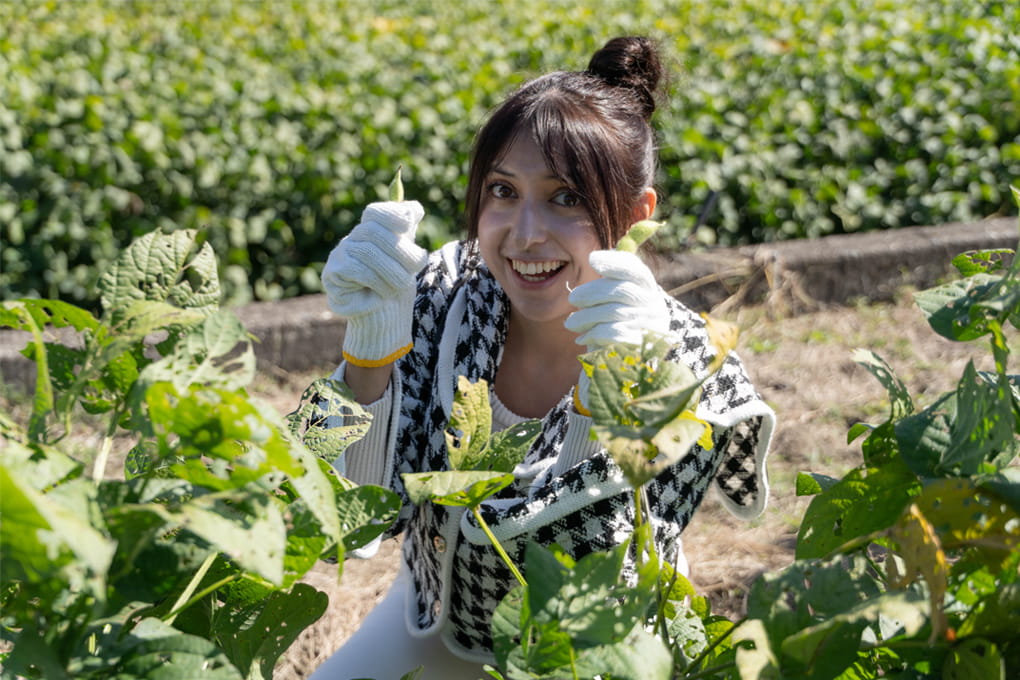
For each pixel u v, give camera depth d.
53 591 0.86
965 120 6.53
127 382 1.01
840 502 1.10
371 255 1.59
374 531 1.06
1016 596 0.89
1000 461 1.02
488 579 1.68
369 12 10.36
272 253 5.84
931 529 0.89
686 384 0.96
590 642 0.92
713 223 6.16
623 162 1.71
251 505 0.87
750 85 7.14
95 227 5.59
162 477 1.04
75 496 0.84
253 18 9.76
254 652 1.11
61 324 1.04
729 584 2.94
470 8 10.42
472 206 1.81
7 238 5.52
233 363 0.92
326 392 1.27
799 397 4.32
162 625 0.90
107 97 6.13
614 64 1.81
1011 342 4.50
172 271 1.06
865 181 6.29
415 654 1.82
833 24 8.75
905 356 4.64
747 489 1.80
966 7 8.64
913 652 0.95
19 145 5.55
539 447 1.68
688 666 1.07
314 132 6.18
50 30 8.37
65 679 0.83
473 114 6.47
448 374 1.80
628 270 1.36
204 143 5.81
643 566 0.99
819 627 0.85
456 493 1.09
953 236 5.37
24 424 4.18
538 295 1.71
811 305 5.17
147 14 9.94
